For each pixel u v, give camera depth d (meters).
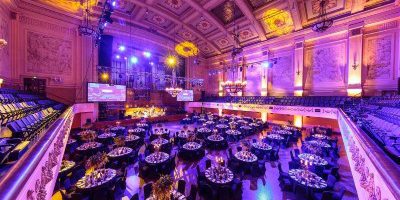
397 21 9.98
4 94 6.84
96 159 4.63
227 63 20.00
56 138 3.17
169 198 3.42
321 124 12.91
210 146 9.01
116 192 4.86
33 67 10.72
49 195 2.49
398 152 2.75
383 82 10.41
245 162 5.98
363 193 2.69
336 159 7.02
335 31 12.04
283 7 11.49
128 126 13.48
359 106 9.32
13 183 1.33
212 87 21.83
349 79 11.45
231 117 16.27
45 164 2.24
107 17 7.56
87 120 12.27
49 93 11.33
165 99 20.27
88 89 11.73
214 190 4.52
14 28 10.02
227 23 14.41
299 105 12.45
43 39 11.07
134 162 7.02
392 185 1.46
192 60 20.95
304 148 7.90
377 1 10.12
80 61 12.55
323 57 12.85
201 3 12.01
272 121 15.72
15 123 4.51
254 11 12.35
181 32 16.27
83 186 4.20
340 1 10.64
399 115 5.53
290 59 14.66
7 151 2.37
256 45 16.64
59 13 11.47
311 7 11.39
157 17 14.14
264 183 5.63
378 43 10.62
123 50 15.19
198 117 16.83
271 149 7.35
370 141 2.83
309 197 4.33
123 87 13.77
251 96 17.12
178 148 8.37
